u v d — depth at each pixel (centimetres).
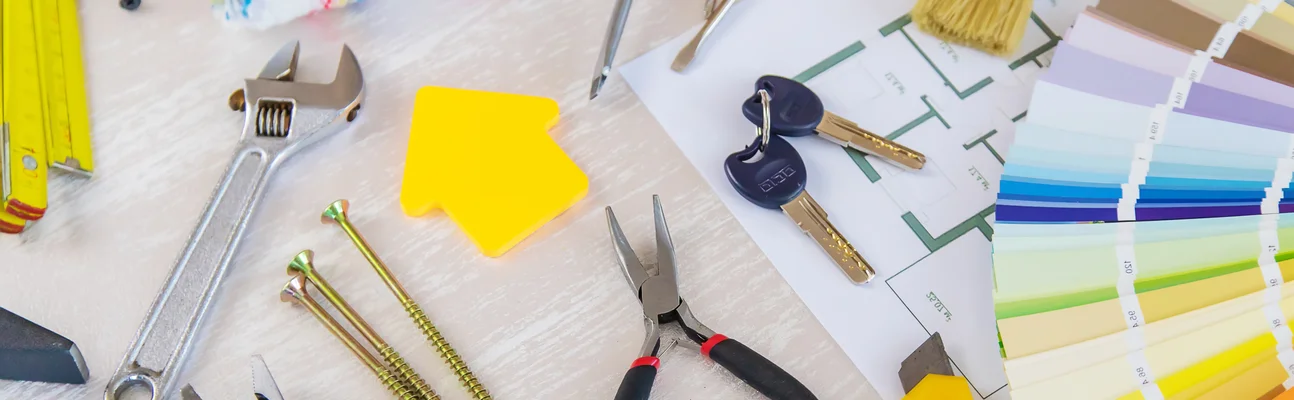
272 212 73
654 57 79
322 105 74
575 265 72
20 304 69
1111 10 75
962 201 74
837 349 69
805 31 81
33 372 66
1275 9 70
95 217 72
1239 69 69
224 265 68
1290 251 64
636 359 66
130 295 70
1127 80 71
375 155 75
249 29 79
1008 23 78
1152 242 66
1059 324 64
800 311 70
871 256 72
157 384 64
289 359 68
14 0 73
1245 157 68
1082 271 66
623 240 71
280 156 72
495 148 73
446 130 73
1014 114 78
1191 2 72
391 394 67
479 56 80
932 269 71
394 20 81
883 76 79
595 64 79
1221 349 62
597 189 74
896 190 74
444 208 72
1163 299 64
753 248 72
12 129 68
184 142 75
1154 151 69
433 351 69
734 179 73
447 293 71
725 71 79
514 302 70
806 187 74
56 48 76
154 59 78
